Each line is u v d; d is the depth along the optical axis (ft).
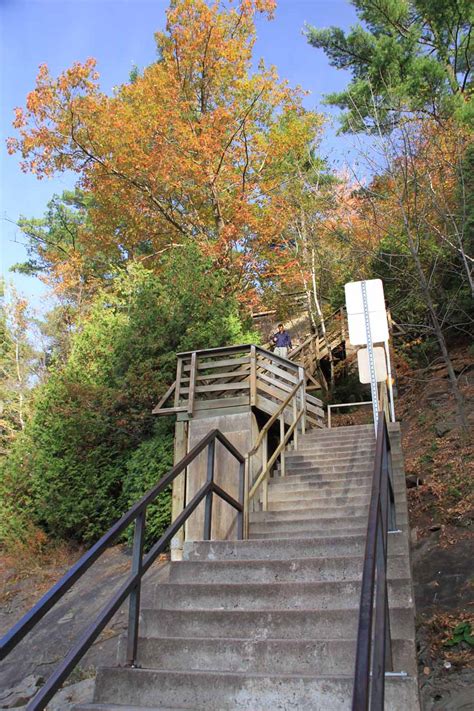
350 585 15.19
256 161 74.54
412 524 29.14
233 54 72.49
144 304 51.90
